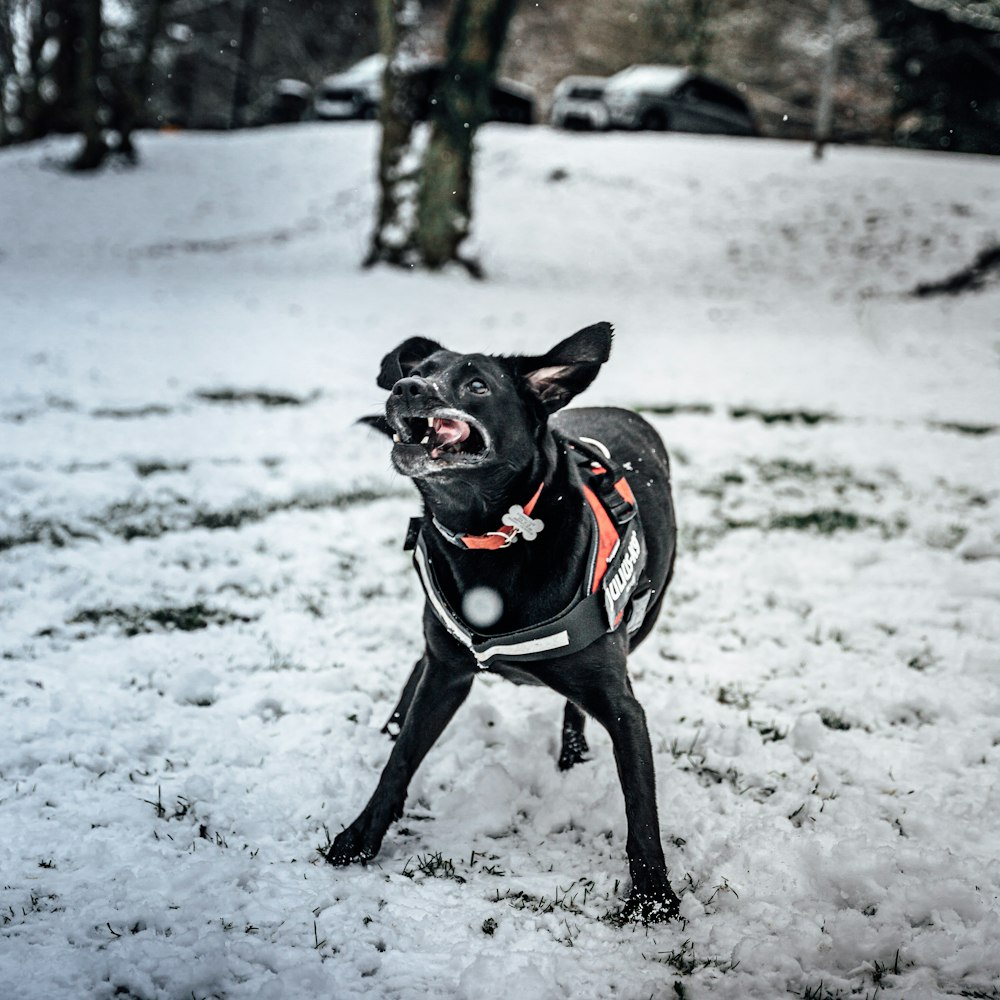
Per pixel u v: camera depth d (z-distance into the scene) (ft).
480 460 5.18
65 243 33.32
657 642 8.50
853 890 5.66
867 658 8.31
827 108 38.47
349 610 8.88
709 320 25.82
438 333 22.12
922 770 6.78
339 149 40.68
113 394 15.94
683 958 5.18
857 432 15.76
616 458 6.58
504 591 5.46
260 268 29.89
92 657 7.83
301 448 13.71
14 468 12.07
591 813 6.25
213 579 9.29
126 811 6.05
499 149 38.86
